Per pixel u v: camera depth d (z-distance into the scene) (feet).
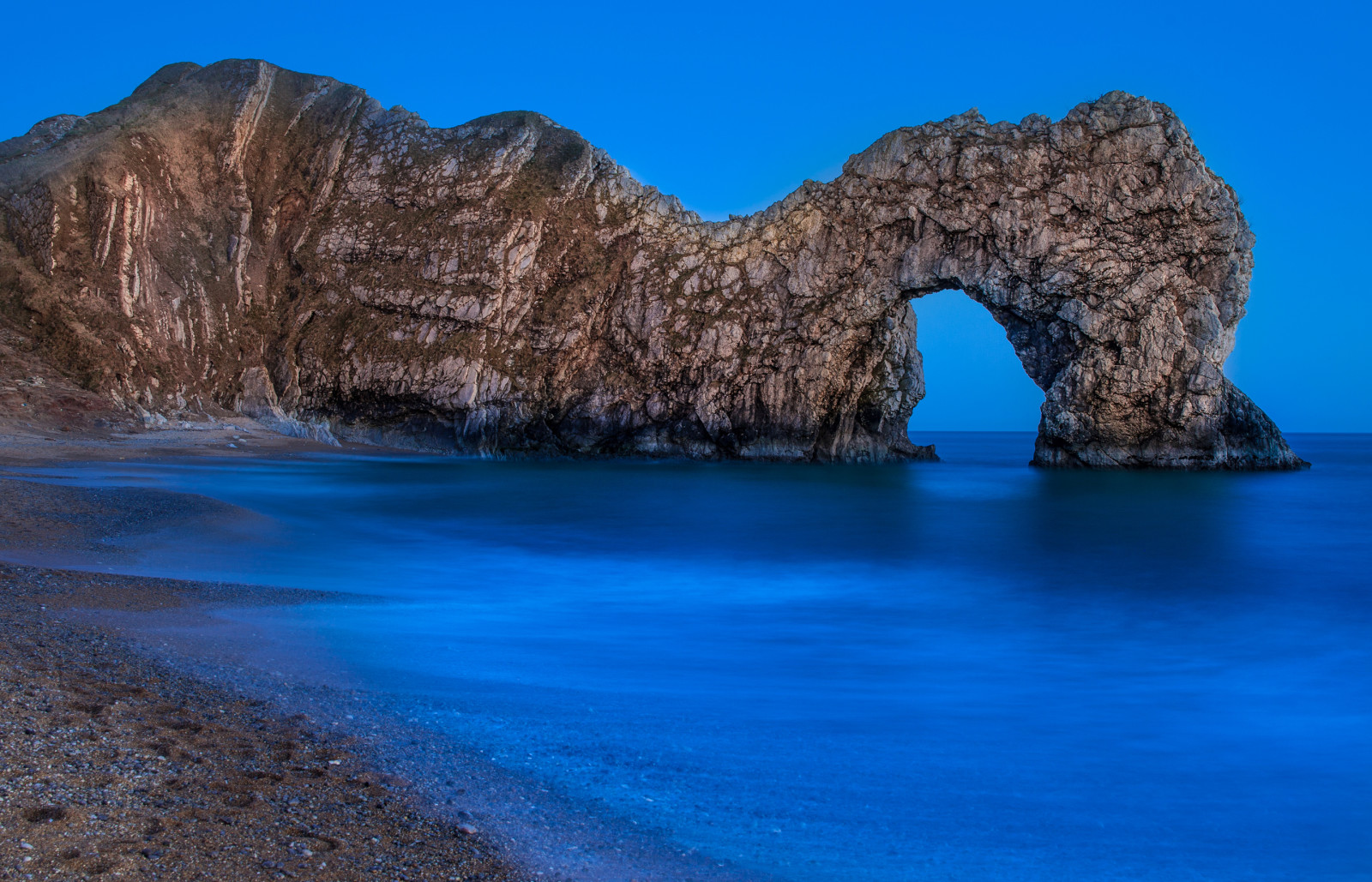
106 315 196.75
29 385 176.86
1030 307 194.59
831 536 107.24
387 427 214.69
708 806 27.66
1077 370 190.90
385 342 214.48
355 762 29.04
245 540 82.23
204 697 34.53
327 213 234.58
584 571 80.64
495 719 35.12
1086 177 190.60
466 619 55.93
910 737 35.04
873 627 59.41
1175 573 84.99
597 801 27.63
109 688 33.94
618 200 228.84
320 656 43.37
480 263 219.20
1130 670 48.39
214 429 193.26
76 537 73.56
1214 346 186.91
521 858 23.25
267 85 250.37
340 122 246.06
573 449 217.56
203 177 232.94
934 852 25.05
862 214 206.90
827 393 215.10
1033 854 25.22
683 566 85.15
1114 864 24.79
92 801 23.43
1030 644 55.36
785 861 24.16
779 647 52.11
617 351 219.20
